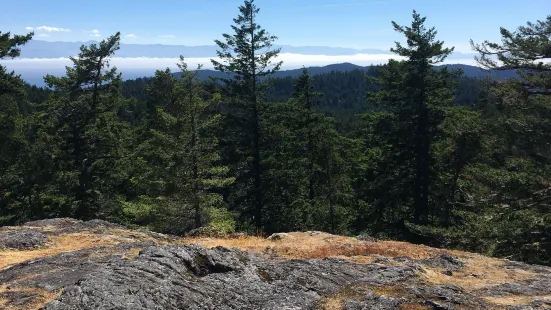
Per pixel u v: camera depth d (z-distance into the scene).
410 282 9.34
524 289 9.23
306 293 8.21
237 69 29.94
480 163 23.92
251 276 8.74
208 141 23.64
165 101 34.41
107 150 29.05
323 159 28.70
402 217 29.69
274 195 31.31
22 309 7.38
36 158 28.09
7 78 24.33
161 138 21.91
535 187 17.27
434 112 26.08
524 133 17.73
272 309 7.33
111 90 28.28
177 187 21.42
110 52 27.00
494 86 18.70
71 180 27.22
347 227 31.61
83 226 16.66
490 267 11.39
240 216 31.30
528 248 16.78
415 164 27.50
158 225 22.33
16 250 12.99
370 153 33.97
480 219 18.55
